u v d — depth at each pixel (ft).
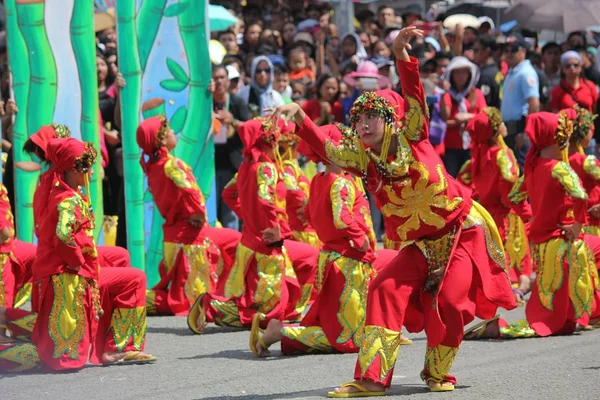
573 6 77.82
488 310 31.83
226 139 61.67
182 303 48.98
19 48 51.29
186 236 48.83
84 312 36.24
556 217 41.98
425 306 30.83
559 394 30.22
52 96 51.83
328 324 38.52
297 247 46.88
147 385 33.96
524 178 44.27
